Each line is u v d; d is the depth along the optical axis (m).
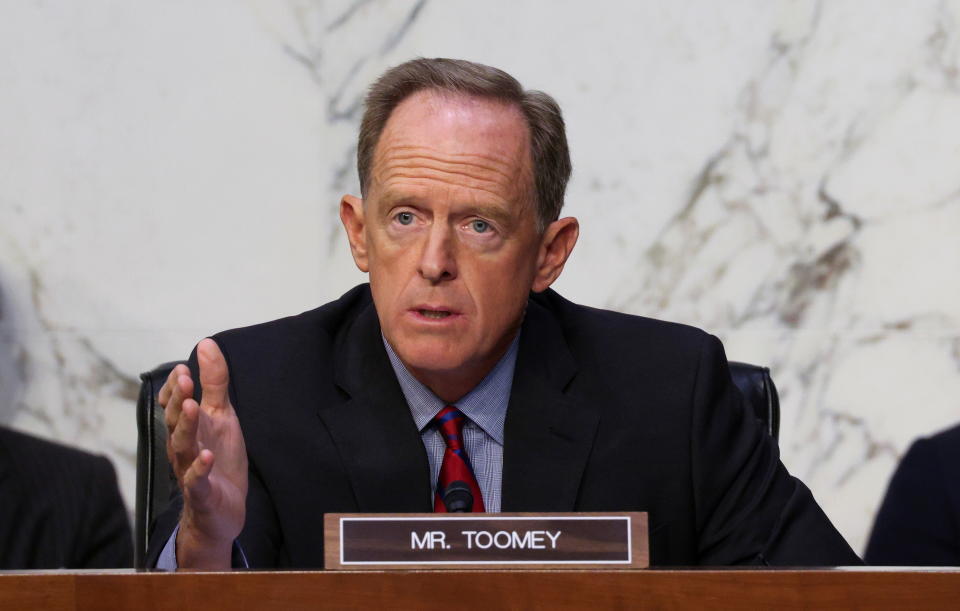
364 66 5.35
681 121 5.30
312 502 2.97
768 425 3.62
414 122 2.76
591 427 3.08
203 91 5.35
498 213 2.74
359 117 5.35
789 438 5.25
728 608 1.82
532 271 2.90
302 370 3.14
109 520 4.54
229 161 5.34
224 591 1.79
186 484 2.15
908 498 4.32
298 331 3.24
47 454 4.51
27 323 5.30
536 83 5.34
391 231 2.76
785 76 5.27
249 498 2.96
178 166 5.34
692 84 5.30
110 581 1.79
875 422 5.22
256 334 3.23
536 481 3.00
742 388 3.64
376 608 1.80
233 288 5.32
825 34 5.25
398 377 3.08
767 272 5.27
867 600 1.82
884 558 4.30
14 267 5.30
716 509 3.14
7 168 5.30
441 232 2.72
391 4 5.35
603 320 3.37
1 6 5.31
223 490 2.25
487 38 5.34
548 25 5.34
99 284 5.32
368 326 3.18
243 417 3.04
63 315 5.30
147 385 3.40
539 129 2.85
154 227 5.33
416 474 2.98
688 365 3.23
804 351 5.25
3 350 5.29
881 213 5.23
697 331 3.35
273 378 3.11
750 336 5.26
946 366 5.19
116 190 5.32
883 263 5.23
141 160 5.33
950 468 4.30
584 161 5.32
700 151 5.29
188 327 5.30
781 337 5.26
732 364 3.72
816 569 1.84
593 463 3.06
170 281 5.32
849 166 5.25
